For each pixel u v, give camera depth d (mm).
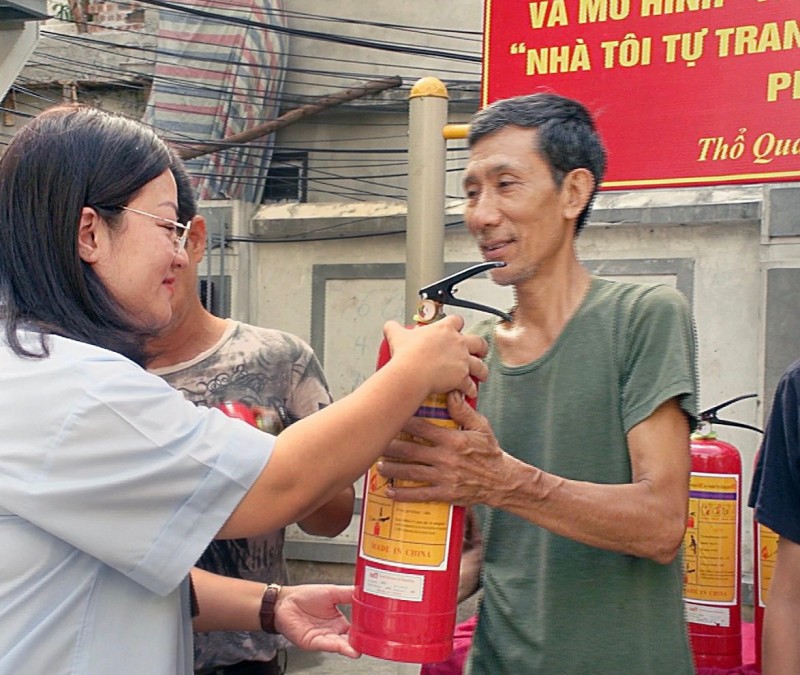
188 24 7676
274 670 1850
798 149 2492
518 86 2771
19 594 1074
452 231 6875
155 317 1225
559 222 1501
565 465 1476
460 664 1828
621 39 2656
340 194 7875
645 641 1440
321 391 1894
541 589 1481
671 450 1395
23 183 1158
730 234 6207
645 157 2641
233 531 1126
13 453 1064
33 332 1132
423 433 1263
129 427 1083
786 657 1621
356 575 1347
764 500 1660
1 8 4602
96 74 7961
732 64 2551
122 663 1114
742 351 6164
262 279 7523
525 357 1563
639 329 1457
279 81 7863
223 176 7566
